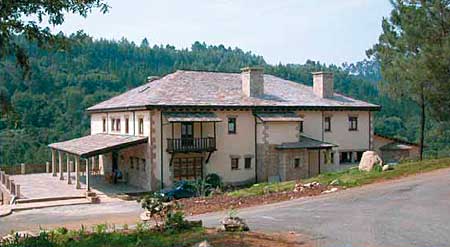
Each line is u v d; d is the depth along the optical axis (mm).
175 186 34375
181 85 40156
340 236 12570
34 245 12500
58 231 14711
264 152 39531
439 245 11328
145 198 14422
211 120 36688
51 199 32125
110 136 41844
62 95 82562
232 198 23922
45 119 75312
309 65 134625
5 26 11773
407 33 32375
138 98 39750
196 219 17844
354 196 20141
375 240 12023
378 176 25656
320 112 43281
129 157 40656
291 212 17344
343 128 44562
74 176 45094
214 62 155750
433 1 31625
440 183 21859
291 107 41219
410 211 15930
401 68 32844
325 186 24156
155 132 36562
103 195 34094
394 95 36312
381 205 17453
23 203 31109
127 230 14344
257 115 39906
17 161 62844
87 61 109188
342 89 103000
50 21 12492
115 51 133125
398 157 46531
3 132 69438
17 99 74000
